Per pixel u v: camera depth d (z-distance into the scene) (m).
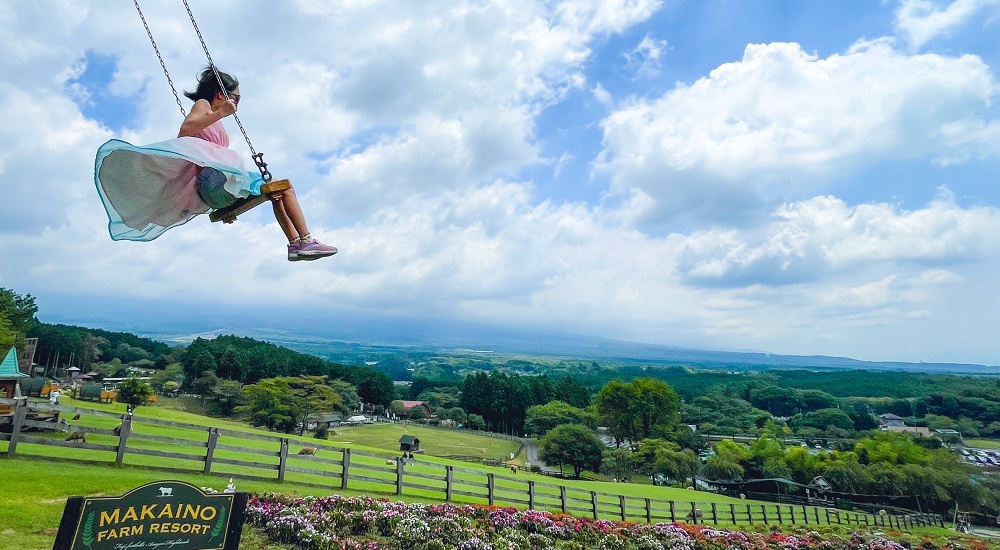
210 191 3.16
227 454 20.36
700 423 108.25
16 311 56.34
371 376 107.12
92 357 93.94
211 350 87.31
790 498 54.69
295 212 3.39
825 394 132.12
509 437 90.25
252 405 61.81
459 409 109.50
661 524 17.75
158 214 3.19
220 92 3.44
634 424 78.06
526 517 14.69
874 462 63.38
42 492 9.66
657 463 60.03
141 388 40.03
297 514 10.39
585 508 19.25
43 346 82.44
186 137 3.09
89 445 12.26
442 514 13.21
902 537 26.30
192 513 5.17
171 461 14.24
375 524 11.12
